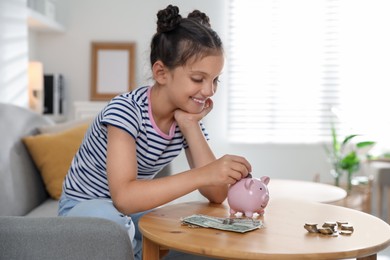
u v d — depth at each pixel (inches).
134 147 52.2
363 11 159.8
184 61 50.8
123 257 46.4
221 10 158.9
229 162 49.9
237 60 160.7
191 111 54.3
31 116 103.5
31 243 46.1
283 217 50.6
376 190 159.0
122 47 153.6
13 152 88.4
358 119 161.5
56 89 146.6
